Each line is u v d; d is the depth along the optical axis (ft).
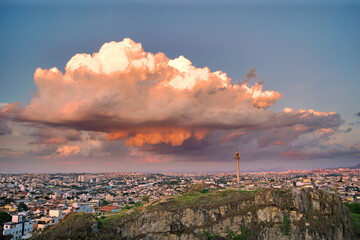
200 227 302.66
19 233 361.71
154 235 302.66
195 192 416.05
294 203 286.66
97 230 297.12
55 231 291.17
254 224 292.61
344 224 280.72
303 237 267.59
